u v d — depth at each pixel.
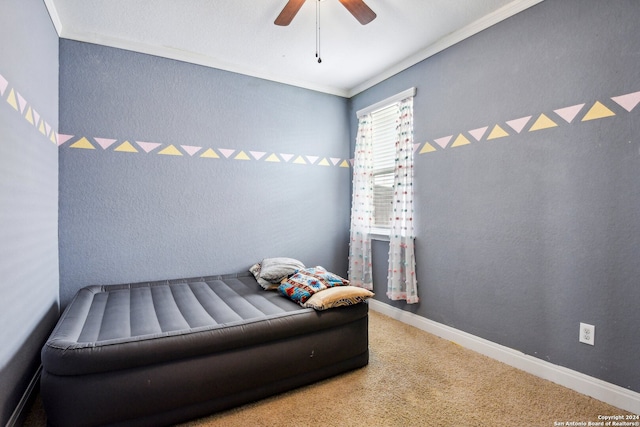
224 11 2.20
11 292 1.47
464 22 2.36
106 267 2.57
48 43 2.12
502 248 2.22
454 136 2.55
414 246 2.90
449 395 1.82
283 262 2.81
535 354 2.04
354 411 1.68
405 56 2.89
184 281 2.79
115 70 2.57
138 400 1.49
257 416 1.65
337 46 2.71
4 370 1.40
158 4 2.12
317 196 3.55
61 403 1.38
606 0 1.73
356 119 3.65
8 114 1.46
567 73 1.89
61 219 2.40
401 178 2.93
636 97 1.63
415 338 2.63
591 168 1.79
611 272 1.72
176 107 2.80
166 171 2.77
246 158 3.13
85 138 2.48
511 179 2.17
